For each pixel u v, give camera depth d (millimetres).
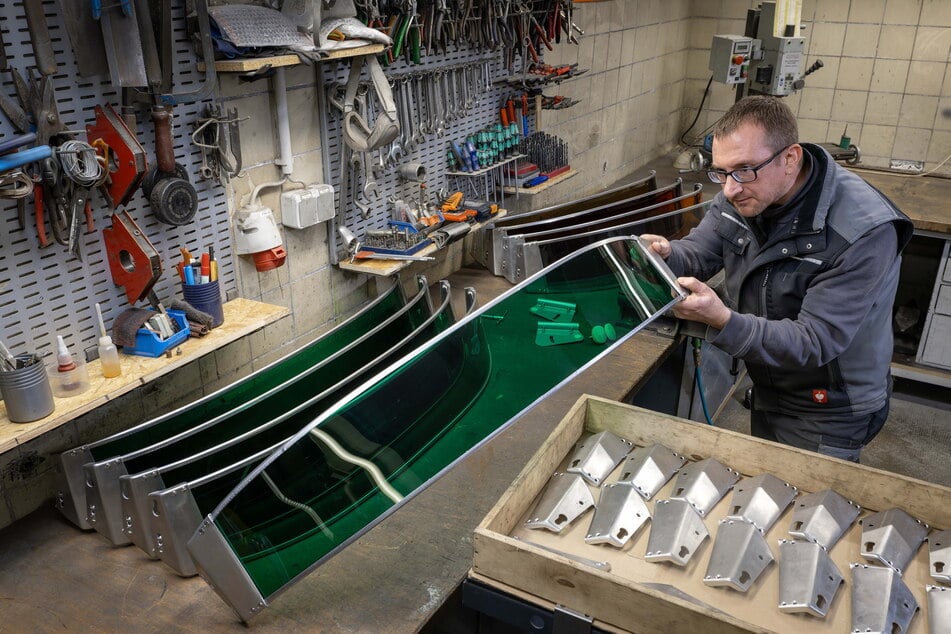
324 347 2070
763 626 1253
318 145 2391
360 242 2580
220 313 1914
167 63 1713
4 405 1535
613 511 1494
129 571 1521
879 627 1213
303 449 1324
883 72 4992
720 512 1534
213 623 1373
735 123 1584
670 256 2016
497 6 2762
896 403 3584
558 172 3363
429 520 1625
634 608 1244
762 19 4008
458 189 3055
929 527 1503
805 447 1948
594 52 3984
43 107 1518
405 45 2465
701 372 2887
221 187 2041
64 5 1510
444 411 1510
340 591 1424
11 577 1507
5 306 1592
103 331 1664
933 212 3316
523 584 1349
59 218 1604
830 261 1681
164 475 1486
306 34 1983
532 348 1619
